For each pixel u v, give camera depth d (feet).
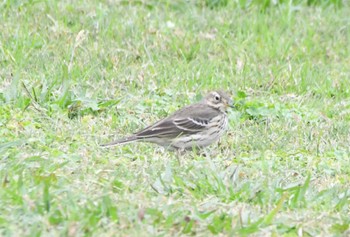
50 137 45.55
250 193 38.19
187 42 61.87
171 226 34.30
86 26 62.13
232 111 51.80
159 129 45.42
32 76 53.88
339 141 48.75
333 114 53.52
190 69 58.29
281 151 46.37
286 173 42.42
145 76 56.03
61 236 32.32
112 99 51.72
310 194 39.24
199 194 38.11
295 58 62.54
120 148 45.21
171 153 45.93
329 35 66.95
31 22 61.72
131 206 35.24
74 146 44.52
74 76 54.70
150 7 68.03
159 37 61.67
